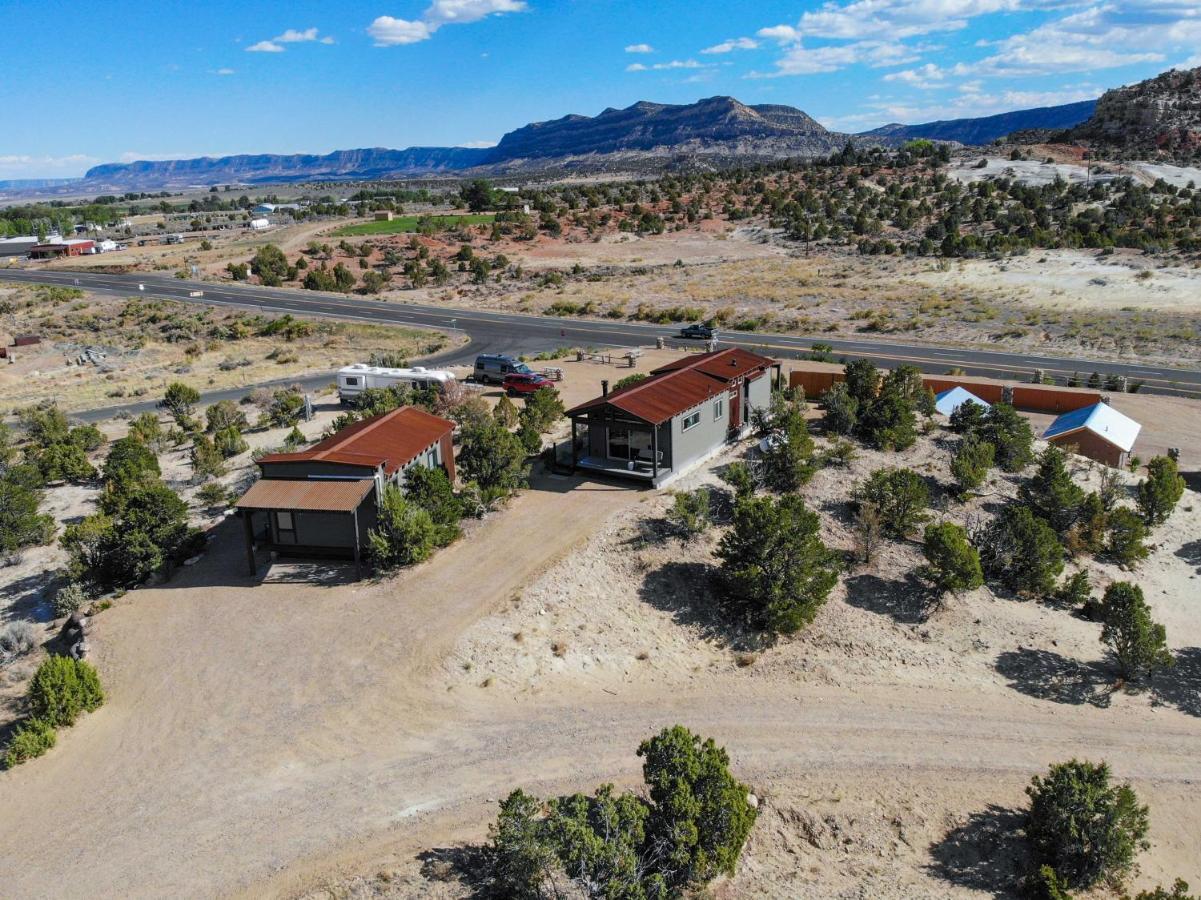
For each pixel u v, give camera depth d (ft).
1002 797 58.80
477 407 128.98
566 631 74.38
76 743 60.75
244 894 47.55
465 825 52.70
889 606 81.71
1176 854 54.80
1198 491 117.70
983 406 121.90
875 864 51.90
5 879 48.88
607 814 45.57
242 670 68.64
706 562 85.20
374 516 86.58
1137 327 217.56
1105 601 75.97
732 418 118.01
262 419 149.69
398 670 68.39
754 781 58.65
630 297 289.33
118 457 115.55
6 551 95.30
